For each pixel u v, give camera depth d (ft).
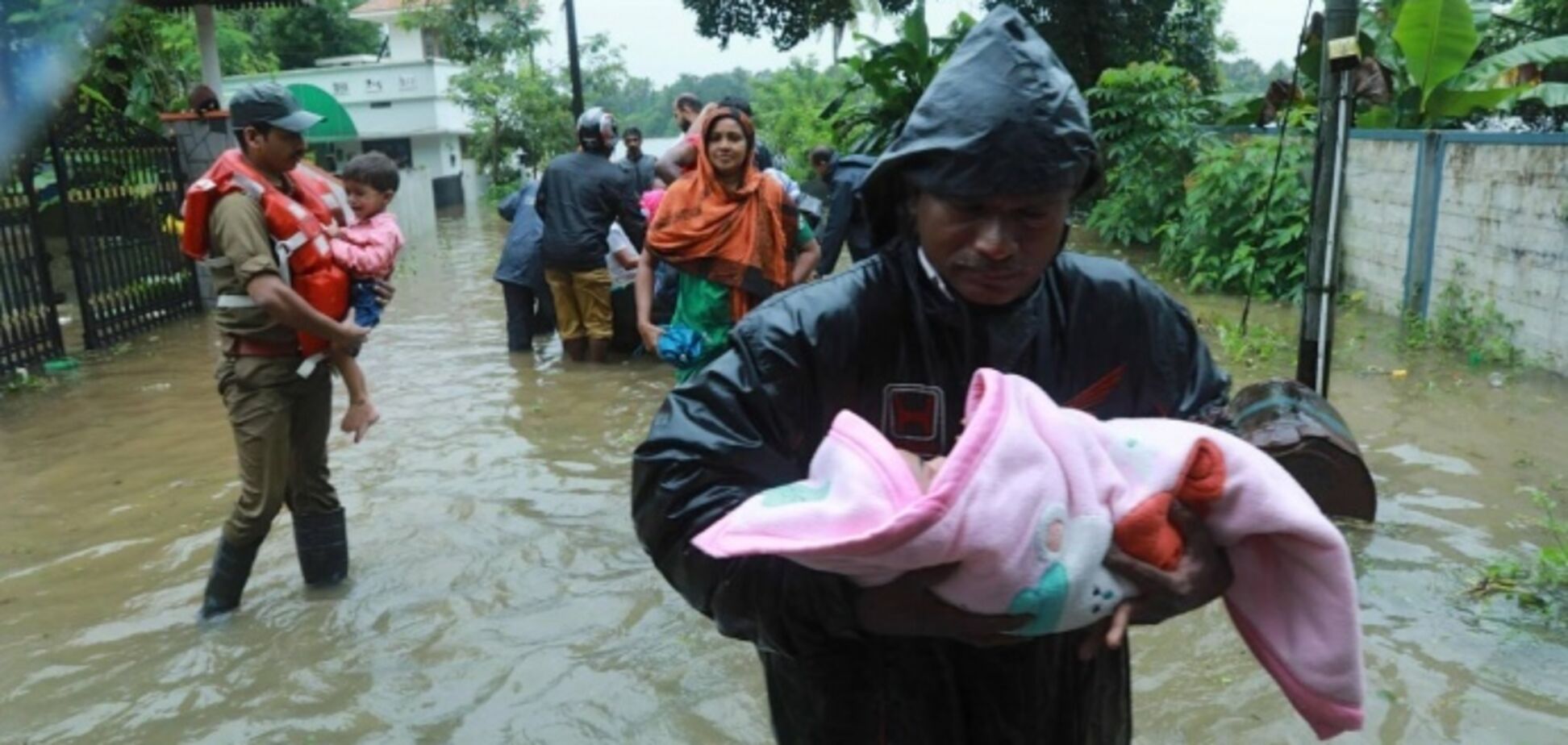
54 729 11.62
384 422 22.80
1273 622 5.51
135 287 34.58
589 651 12.91
